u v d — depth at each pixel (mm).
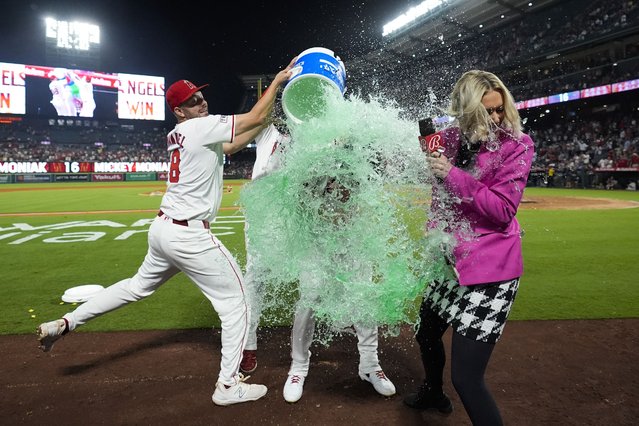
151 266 2604
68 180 36781
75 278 5156
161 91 44781
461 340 1774
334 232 1994
